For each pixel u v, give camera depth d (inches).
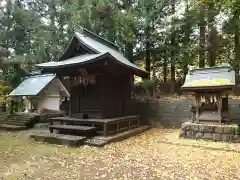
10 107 574.6
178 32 526.6
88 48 369.7
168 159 231.0
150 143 312.2
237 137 288.7
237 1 281.3
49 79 539.5
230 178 174.7
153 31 531.8
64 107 565.6
